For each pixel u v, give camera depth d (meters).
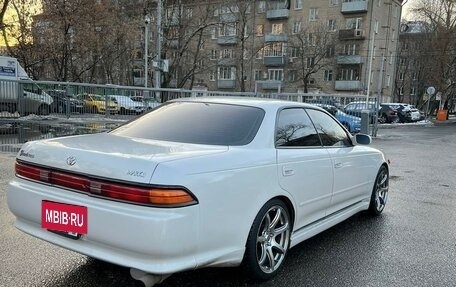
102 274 3.51
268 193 3.37
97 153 2.92
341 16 53.81
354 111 16.72
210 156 3.00
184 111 3.93
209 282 3.39
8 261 3.70
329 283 3.51
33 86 12.82
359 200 5.14
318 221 4.24
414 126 32.66
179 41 36.00
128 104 13.62
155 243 2.60
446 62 47.94
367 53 52.38
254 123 3.62
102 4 27.89
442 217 5.73
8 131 12.44
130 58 35.69
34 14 27.19
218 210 2.91
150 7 34.72
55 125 12.72
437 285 3.56
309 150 4.05
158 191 2.62
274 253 3.59
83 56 29.05
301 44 52.59
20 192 3.19
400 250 4.37
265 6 58.75
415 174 9.41
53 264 3.68
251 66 56.84
